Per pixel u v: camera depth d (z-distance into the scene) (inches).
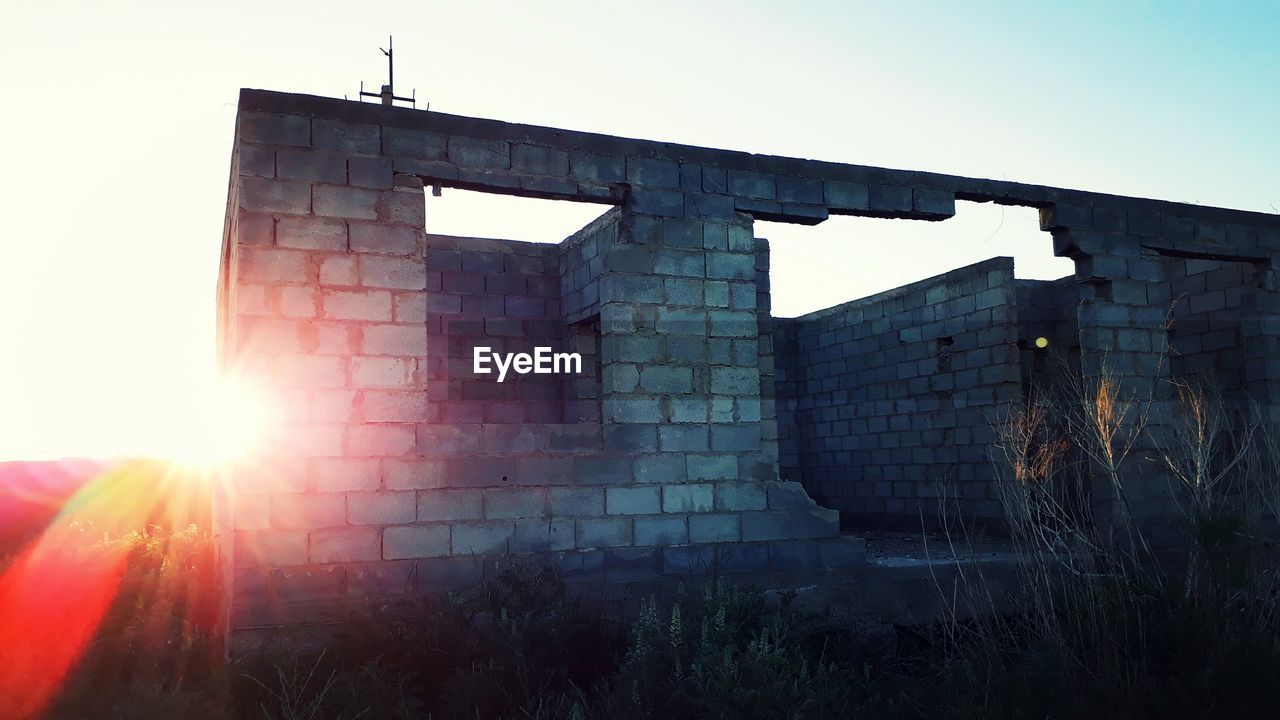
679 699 205.2
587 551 308.7
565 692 235.6
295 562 271.3
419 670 242.2
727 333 340.5
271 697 216.8
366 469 282.8
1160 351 417.7
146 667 227.1
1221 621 236.4
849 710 212.8
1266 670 211.2
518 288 504.4
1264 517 305.1
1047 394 476.7
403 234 295.4
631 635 258.4
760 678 203.3
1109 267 410.9
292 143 285.1
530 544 301.1
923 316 574.9
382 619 251.9
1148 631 238.1
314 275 283.4
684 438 328.8
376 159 294.7
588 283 468.8
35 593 316.5
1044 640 237.5
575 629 261.0
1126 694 212.5
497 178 309.9
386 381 288.5
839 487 642.8
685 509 325.1
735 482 333.7
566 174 321.1
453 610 257.6
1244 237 444.8
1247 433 384.8
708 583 307.6
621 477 317.4
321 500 276.5
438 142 303.4
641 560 315.6
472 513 294.7
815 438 669.9
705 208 342.3
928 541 498.6
